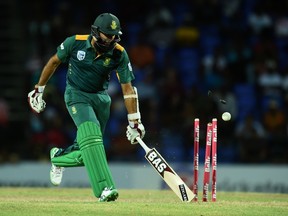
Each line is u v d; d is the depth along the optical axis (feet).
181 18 231.91
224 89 204.85
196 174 98.43
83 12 230.27
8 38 225.97
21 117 211.20
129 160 186.19
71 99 97.09
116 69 97.04
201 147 186.50
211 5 227.20
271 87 211.82
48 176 175.94
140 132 99.14
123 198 110.93
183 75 215.92
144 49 218.18
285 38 225.76
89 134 94.32
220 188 170.19
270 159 182.39
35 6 227.61
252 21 225.97
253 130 188.85
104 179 93.50
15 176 177.06
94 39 93.97
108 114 100.68
